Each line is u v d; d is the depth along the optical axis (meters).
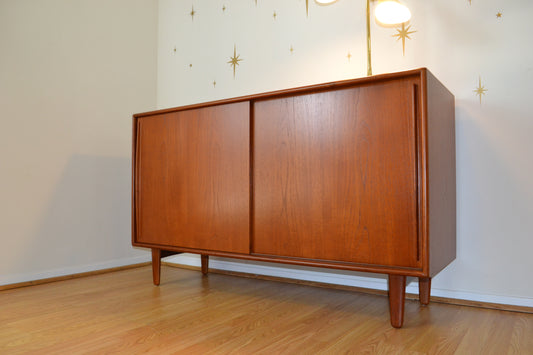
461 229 1.50
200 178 1.59
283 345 1.07
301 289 1.75
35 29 1.91
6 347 1.06
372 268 1.20
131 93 2.38
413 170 1.14
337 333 1.17
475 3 1.49
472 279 1.47
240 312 1.39
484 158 1.46
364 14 1.76
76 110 2.07
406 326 1.23
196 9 2.37
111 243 2.22
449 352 1.02
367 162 1.22
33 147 1.88
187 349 1.05
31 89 1.88
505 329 1.19
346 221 1.25
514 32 1.42
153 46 2.53
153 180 1.75
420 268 1.12
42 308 1.44
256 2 2.10
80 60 2.10
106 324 1.25
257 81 2.09
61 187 1.99
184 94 2.41
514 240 1.40
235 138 1.49
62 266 1.98
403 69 1.64
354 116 1.25
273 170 1.41
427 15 1.59
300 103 1.35
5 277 1.76
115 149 2.27
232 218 1.50
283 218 1.38
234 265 2.11
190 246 1.62
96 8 2.19
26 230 1.84
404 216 1.16
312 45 1.90
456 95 1.52
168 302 1.52
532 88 1.38
